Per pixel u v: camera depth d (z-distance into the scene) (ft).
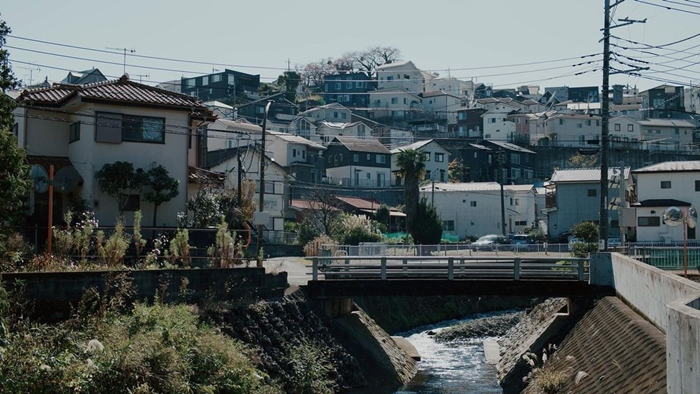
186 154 99.40
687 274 85.92
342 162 258.57
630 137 317.01
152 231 93.30
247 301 69.51
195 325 56.80
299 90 385.70
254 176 188.85
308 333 74.02
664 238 161.38
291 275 99.71
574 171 210.59
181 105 97.45
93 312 53.26
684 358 31.19
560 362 68.08
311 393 62.59
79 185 94.79
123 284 55.72
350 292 84.64
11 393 37.76
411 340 114.83
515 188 248.73
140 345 46.37
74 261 66.39
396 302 128.88
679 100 352.90
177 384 45.62
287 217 205.98
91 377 41.45
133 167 94.84
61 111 95.76
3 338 41.73
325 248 116.88
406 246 131.54
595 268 83.41
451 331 119.03
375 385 75.77
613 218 191.83
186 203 99.66
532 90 468.34
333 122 326.65
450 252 136.26
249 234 99.19
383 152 264.31
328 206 188.65
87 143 93.76
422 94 383.45
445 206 243.40
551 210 207.00
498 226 241.55
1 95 46.75
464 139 306.35
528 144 300.40
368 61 429.79
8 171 46.44
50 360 41.01
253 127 236.63
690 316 30.14
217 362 51.72
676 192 163.53
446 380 84.69
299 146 254.88
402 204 246.47
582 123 321.11
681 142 317.01
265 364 61.11
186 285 63.62
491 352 102.06
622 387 45.47
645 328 51.93
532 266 86.79
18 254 56.13
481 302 151.74
